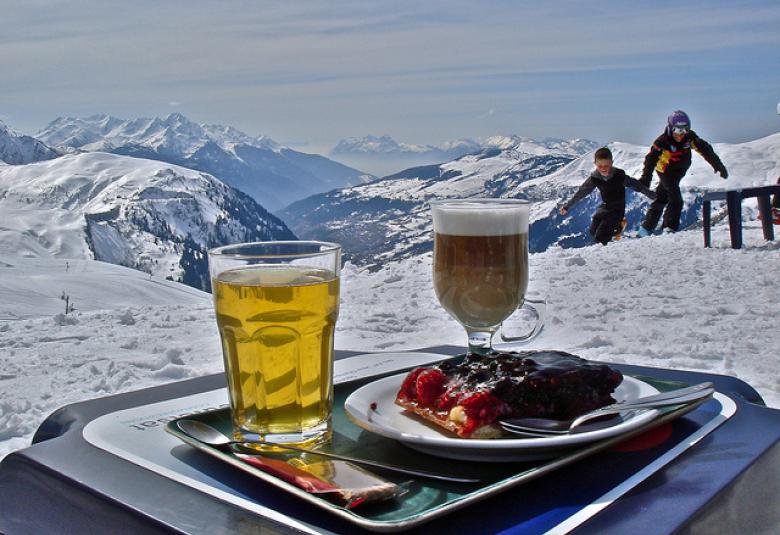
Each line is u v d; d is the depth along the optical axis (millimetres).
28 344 4895
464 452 1120
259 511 970
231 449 1179
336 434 1313
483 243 1653
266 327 1236
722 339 4344
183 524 935
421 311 5824
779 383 3338
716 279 6984
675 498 1005
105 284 58375
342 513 915
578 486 1046
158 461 1159
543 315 1853
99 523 1019
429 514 908
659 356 3893
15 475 1182
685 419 1351
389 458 1179
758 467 1155
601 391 1297
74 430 1337
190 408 1489
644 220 12961
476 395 1193
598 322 4938
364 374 1773
